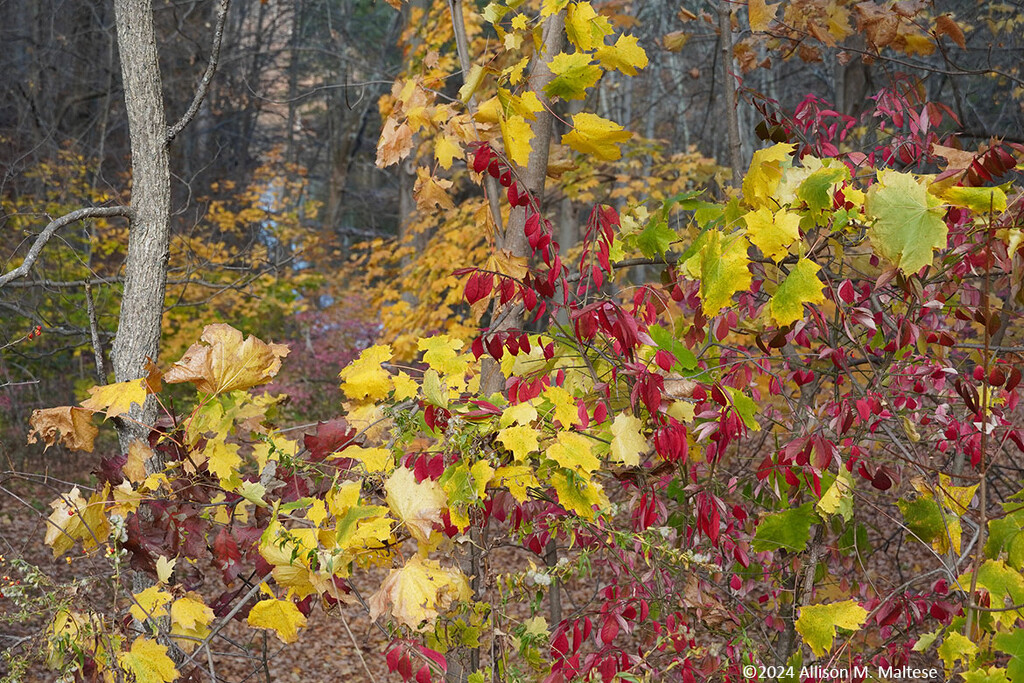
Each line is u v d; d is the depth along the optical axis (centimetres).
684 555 213
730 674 226
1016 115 518
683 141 1309
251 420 193
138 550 195
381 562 177
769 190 189
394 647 170
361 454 186
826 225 215
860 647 263
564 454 172
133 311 336
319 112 2152
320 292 1448
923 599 231
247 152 1883
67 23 1276
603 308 186
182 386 841
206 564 595
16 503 651
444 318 729
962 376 237
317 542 162
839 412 227
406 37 783
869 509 358
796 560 270
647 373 186
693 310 275
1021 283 198
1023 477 312
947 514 216
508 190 200
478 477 172
